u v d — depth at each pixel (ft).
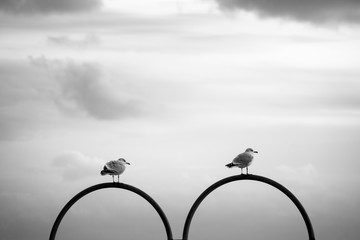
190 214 52.95
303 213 52.65
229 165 52.60
